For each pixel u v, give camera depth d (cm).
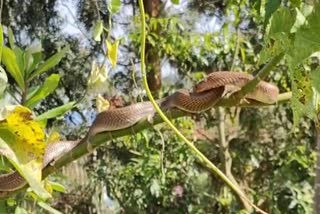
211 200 650
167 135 616
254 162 681
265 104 148
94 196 726
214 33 608
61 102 712
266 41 100
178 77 673
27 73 159
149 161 623
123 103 478
